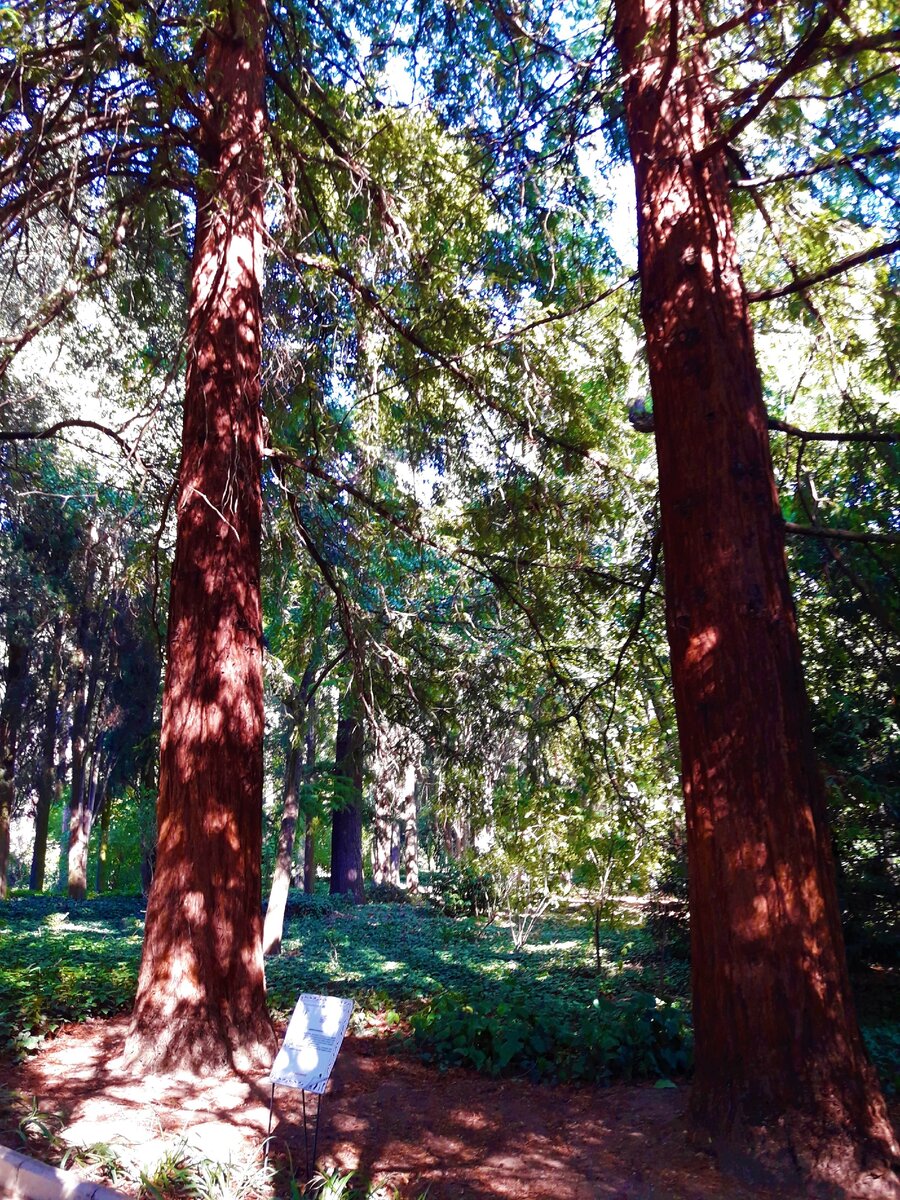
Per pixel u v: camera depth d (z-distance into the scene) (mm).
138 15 6809
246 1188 4613
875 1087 4789
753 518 5457
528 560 10398
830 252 8188
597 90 8109
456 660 11336
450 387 10539
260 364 8859
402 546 11258
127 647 24203
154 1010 7145
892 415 9062
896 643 9250
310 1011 4961
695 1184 4594
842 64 5926
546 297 10492
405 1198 4586
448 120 10477
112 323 11500
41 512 18859
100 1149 4906
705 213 6020
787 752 5090
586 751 11195
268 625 14695
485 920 20469
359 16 10781
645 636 10531
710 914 5090
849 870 9766
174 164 9148
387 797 19453
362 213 10438
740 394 5676
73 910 23906
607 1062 6547
